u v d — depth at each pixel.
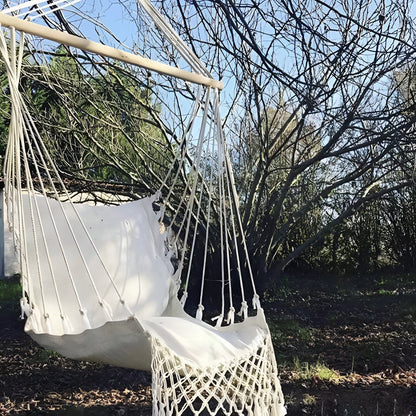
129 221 3.95
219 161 3.56
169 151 9.70
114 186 10.13
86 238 3.76
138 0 3.39
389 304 10.13
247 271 9.89
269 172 9.44
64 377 5.73
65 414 4.60
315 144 9.76
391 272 14.29
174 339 2.79
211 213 9.91
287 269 14.12
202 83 3.49
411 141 7.13
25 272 3.10
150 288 3.84
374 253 14.18
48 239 3.63
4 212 3.34
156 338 2.59
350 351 6.62
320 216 13.33
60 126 9.20
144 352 2.61
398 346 6.85
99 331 2.61
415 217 13.86
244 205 10.58
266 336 3.16
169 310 3.88
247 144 10.43
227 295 9.76
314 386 5.12
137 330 2.54
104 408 4.71
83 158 10.14
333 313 9.44
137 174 9.48
